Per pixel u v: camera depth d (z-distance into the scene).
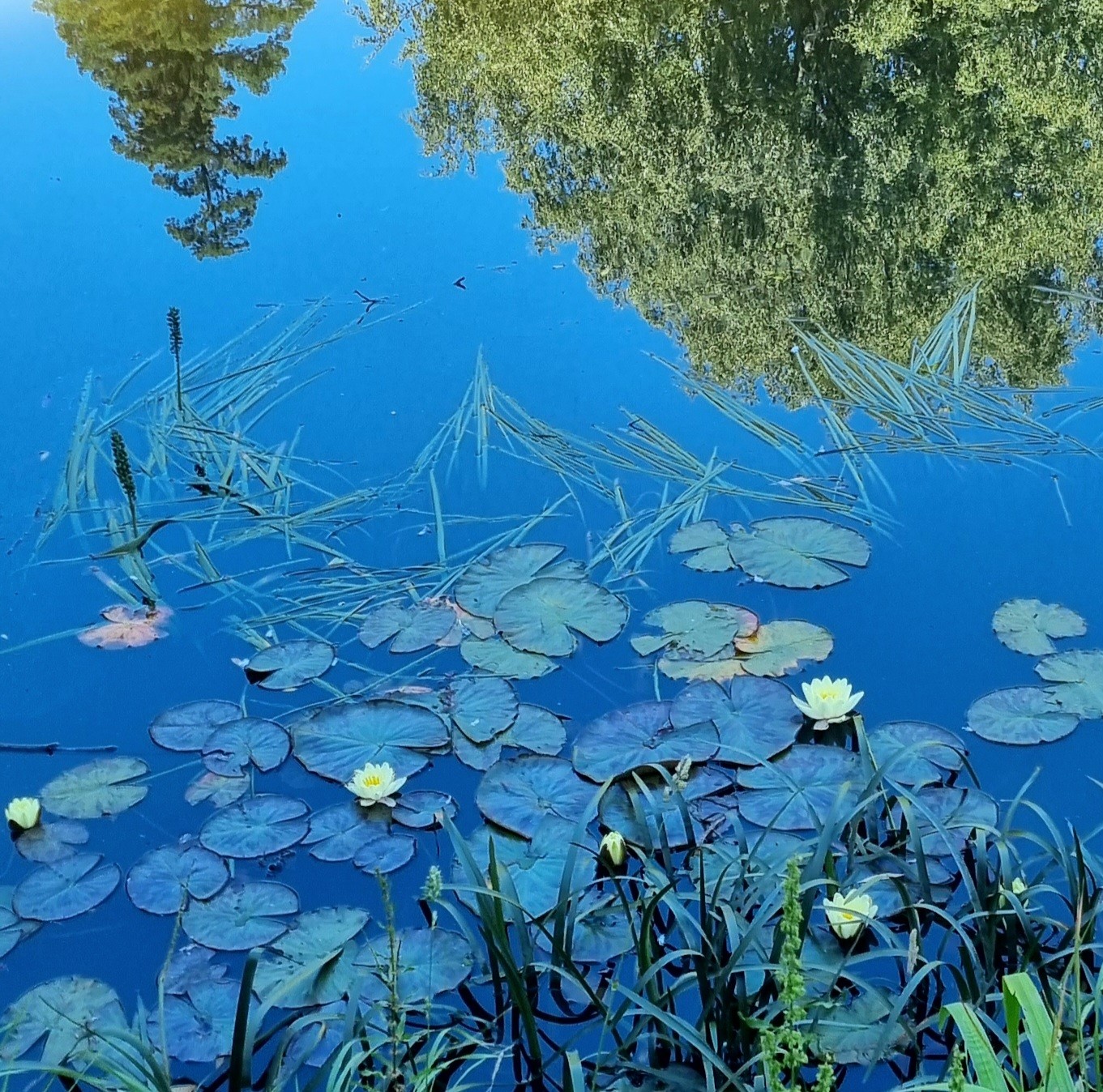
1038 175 5.72
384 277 5.25
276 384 4.48
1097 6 6.87
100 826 2.68
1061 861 2.23
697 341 4.70
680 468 3.94
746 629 3.16
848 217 5.50
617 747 2.79
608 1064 2.07
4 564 3.62
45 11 8.16
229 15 8.04
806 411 4.23
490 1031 2.22
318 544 3.64
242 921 2.42
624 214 5.68
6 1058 2.18
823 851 2.21
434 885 1.92
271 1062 2.02
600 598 3.30
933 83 6.55
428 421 4.25
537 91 6.90
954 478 3.80
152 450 4.10
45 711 3.05
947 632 3.16
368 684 3.08
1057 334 4.61
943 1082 1.78
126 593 3.47
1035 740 2.77
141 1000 2.22
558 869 2.51
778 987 2.13
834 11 7.22
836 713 2.78
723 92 6.70
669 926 2.38
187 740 2.92
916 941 2.04
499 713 2.93
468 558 3.56
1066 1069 1.68
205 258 5.41
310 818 2.66
